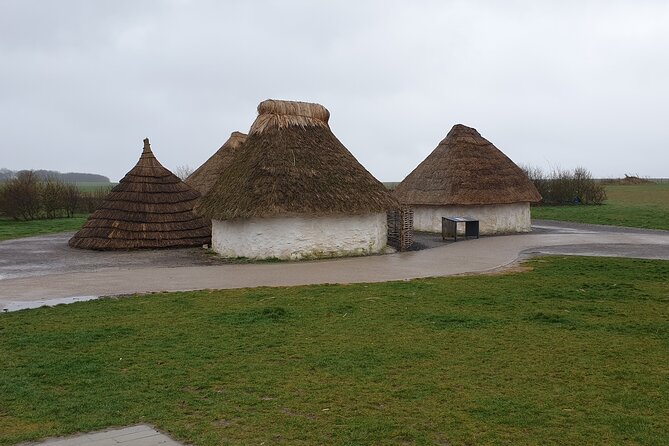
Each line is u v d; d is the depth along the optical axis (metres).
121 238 21.86
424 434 5.67
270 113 20.94
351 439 5.57
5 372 7.45
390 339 9.04
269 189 18.53
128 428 5.78
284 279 14.91
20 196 40.16
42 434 5.59
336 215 19.59
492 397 6.65
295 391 6.84
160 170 24.14
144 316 10.57
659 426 5.88
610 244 23.05
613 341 8.95
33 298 12.37
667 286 13.70
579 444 5.47
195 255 20.22
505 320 10.26
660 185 83.94
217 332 9.43
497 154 30.50
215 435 5.61
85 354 8.25
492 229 28.88
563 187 51.06
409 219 22.50
